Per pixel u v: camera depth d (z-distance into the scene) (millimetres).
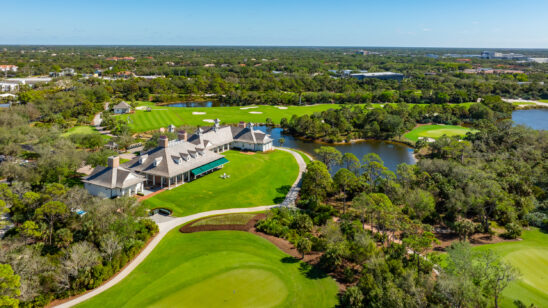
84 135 117562
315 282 51688
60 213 61062
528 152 106438
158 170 89188
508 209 68938
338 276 53469
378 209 60656
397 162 120312
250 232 67000
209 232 66812
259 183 94250
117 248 55156
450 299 41844
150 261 57094
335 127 159625
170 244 62656
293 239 64375
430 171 91688
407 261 54281
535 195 81875
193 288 49812
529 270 53750
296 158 118188
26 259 48125
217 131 124000
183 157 94875
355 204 64125
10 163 84562
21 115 139625
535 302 46062
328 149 100500
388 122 152750
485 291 44094
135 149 122375
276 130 163125
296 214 72750
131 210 66000
